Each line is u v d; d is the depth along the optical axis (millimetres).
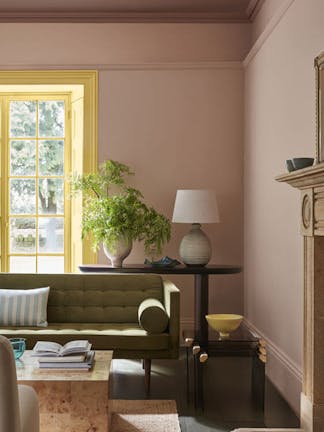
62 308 5020
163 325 4520
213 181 6449
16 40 6371
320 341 3447
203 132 6445
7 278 5082
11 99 6715
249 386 4750
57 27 6379
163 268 5395
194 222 5512
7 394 2234
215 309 6441
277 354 4824
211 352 4191
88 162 6406
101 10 6270
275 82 4934
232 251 6441
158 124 6434
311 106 3869
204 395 4488
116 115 6414
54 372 3484
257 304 5719
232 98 6449
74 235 6617
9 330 4617
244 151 6426
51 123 6746
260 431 3654
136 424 3797
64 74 6383
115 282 5113
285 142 4582
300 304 4176
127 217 5648
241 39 6441
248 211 6203
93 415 3348
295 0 4285
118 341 4473
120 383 4762
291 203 4414
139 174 6434
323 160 3152
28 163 6734
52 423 3338
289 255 4473
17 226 6719
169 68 6414
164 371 5148
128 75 6418
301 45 4121
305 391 3586
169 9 6254
